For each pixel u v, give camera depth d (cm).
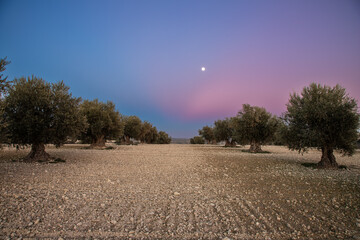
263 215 664
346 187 1027
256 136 3189
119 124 3512
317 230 565
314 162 2050
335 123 1562
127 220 604
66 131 1784
